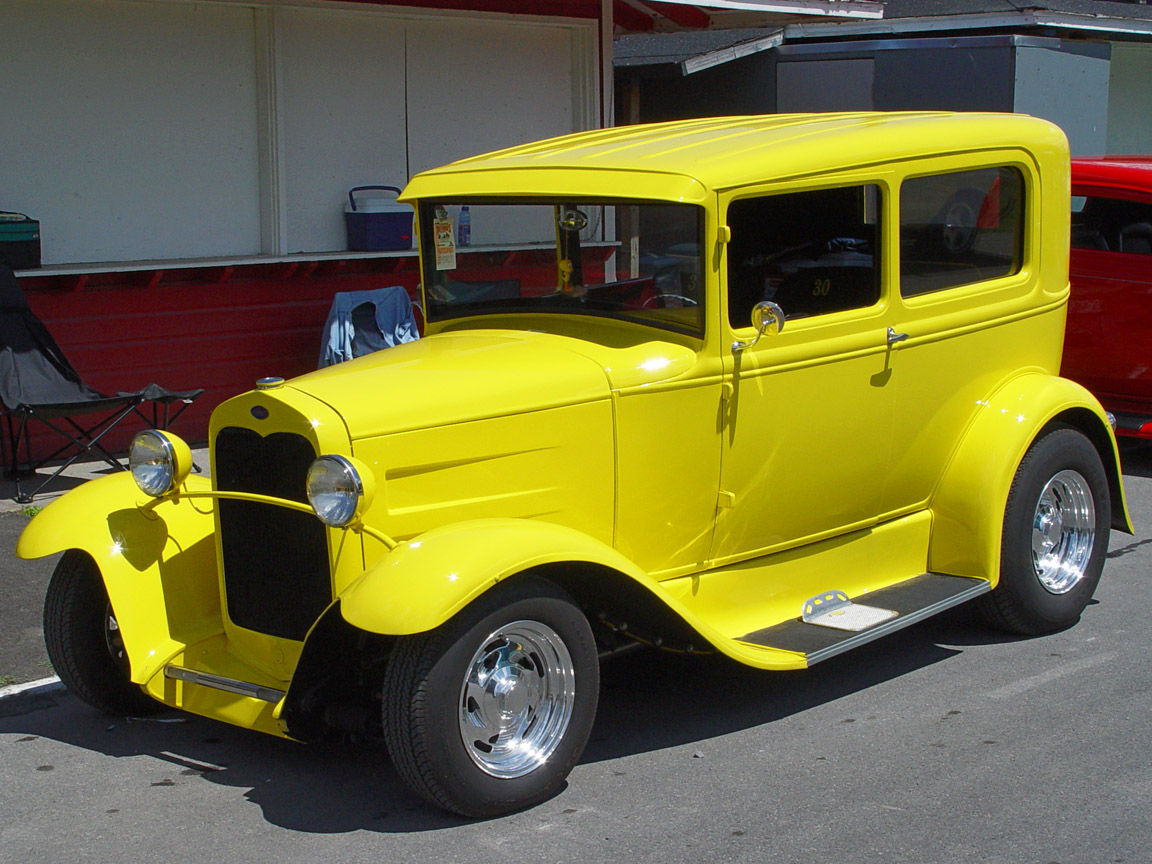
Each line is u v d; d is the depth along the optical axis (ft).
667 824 13.44
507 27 36.06
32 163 29.01
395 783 14.57
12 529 23.70
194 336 30.89
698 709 16.61
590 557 13.67
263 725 14.10
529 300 17.01
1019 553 18.40
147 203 30.71
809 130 16.92
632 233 15.84
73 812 13.93
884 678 17.60
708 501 16.01
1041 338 19.49
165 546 15.81
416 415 14.02
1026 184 19.02
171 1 30.19
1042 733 15.64
